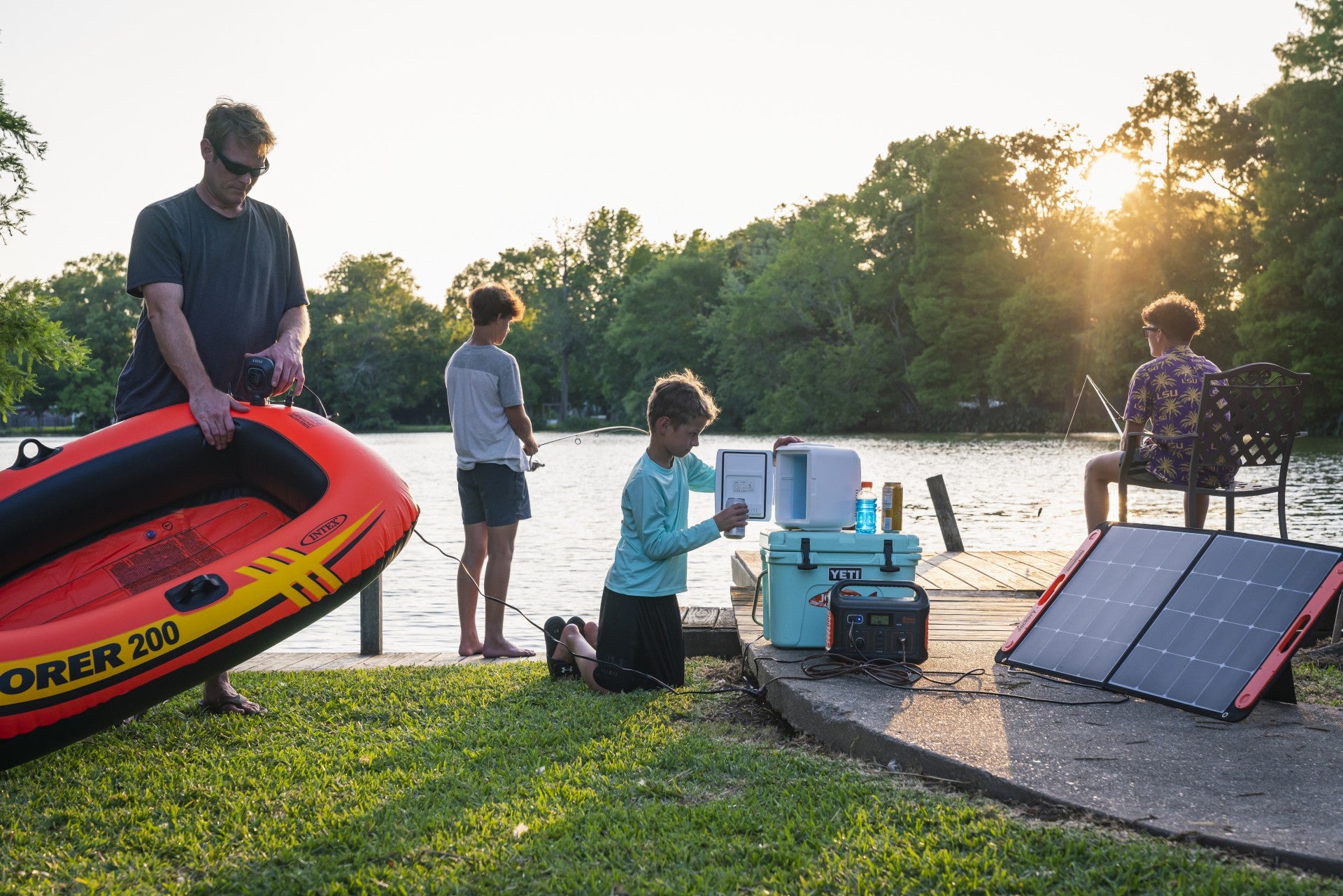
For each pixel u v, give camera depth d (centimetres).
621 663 430
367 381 7681
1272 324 3575
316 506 369
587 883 241
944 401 4928
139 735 381
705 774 318
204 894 246
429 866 255
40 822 296
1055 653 395
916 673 387
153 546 392
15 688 300
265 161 395
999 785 284
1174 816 258
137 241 385
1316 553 349
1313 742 311
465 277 8000
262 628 337
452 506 1734
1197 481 500
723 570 1001
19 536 362
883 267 5328
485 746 358
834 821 273
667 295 6372
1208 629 358
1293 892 220
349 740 369
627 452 4262
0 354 938
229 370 409
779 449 450
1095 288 4312
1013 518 1384
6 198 895
